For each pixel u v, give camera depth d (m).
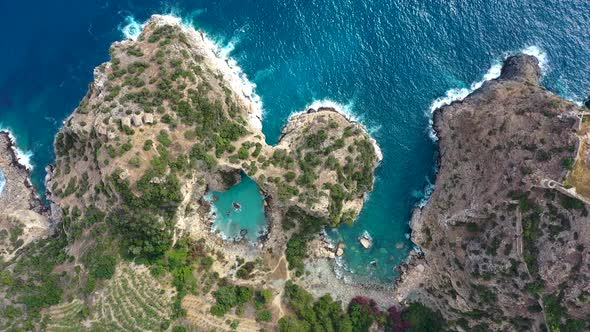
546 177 79.50
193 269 96.81
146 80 94.44
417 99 100.81
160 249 93.69
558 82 97.81
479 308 89.75
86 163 95.50
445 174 96.00
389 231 100.44
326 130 96.50
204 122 93.56
